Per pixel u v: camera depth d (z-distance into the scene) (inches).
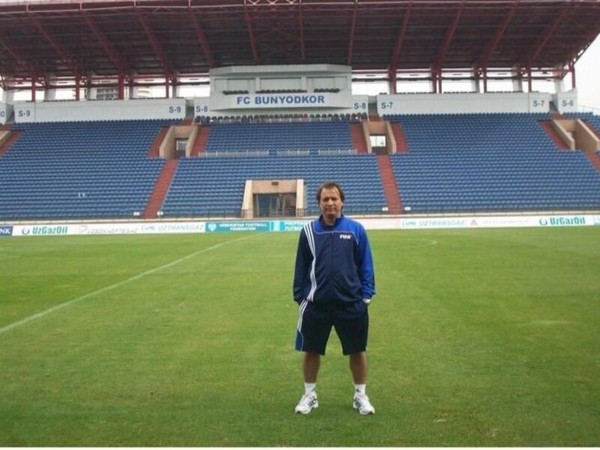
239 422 186.9
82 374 240.8
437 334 299.4
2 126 1907.0
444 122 1882.4
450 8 1517.0
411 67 1942.7
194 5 1478.8
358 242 195.2
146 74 1991.9
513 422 181.9
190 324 337.1
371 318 339.9
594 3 1510.8
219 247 871.1
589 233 1040.2
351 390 217.9
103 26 1603.1
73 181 1620.3
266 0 1464.1
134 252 805.2
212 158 1708.9
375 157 1700.3
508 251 715.4
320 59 1875.0
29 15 1518.2
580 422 181.2
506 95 1916.8
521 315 341.7
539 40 1727.4
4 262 686.5
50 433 179.5
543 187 1546.5
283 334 310.0
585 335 292.4
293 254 738.2
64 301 419.2
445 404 199.2
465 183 1577.3
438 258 651.5
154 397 211.3
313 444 168.9
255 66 1838.1
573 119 1883.6
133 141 1813.5
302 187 1533.0
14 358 267.0
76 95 1925.4
